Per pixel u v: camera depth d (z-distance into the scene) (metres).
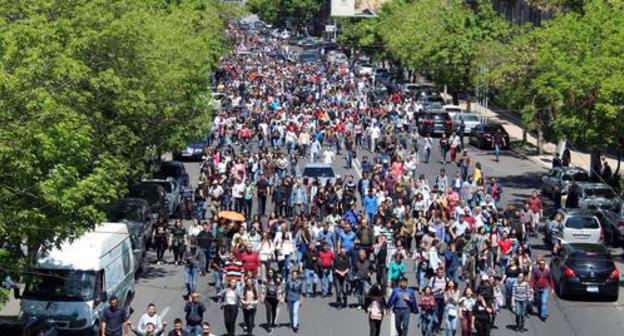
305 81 181.25
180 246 62.28
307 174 79.75
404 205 68.62
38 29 44.91
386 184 75.00
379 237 53.31
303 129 105.50
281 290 49.19
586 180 81.06
